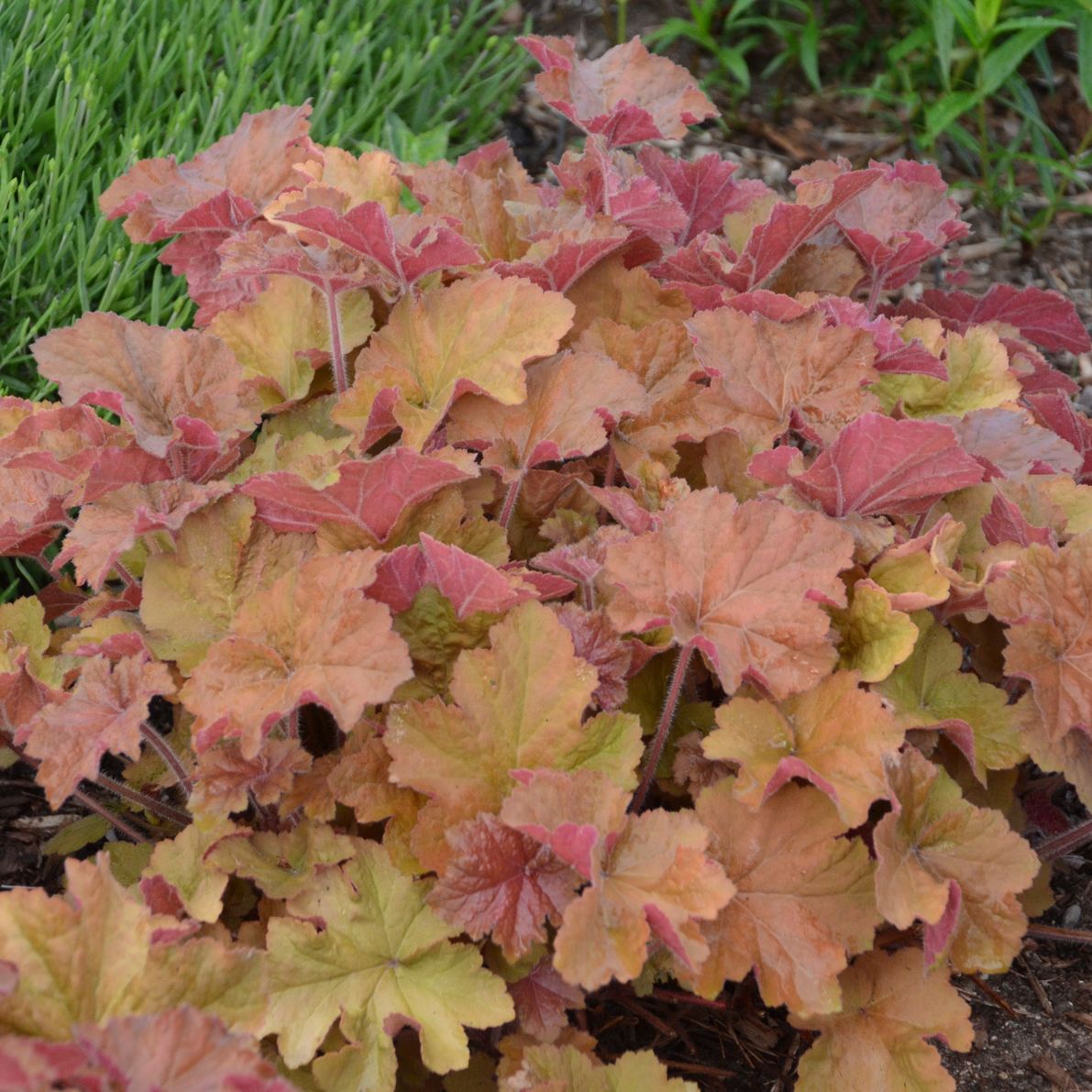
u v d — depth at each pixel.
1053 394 1.05
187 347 0.93
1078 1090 0.89
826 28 1.72
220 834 0.84
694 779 0.88
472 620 0.90
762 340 0.97
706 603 0.87
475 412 0.95
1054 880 0.99
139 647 0.89
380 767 0.85
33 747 0.83
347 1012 0.81
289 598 0.85
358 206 0.89
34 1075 0.68
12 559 1.08
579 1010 0.89
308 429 0.99
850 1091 0.84
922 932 0.89
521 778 0.81
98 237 1.13
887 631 0.87
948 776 0.88
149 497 0.91
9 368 1.14
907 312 1.16
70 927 0.74
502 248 1.06
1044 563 0.88
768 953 0.82
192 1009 0.71
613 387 0.94
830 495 0.91
